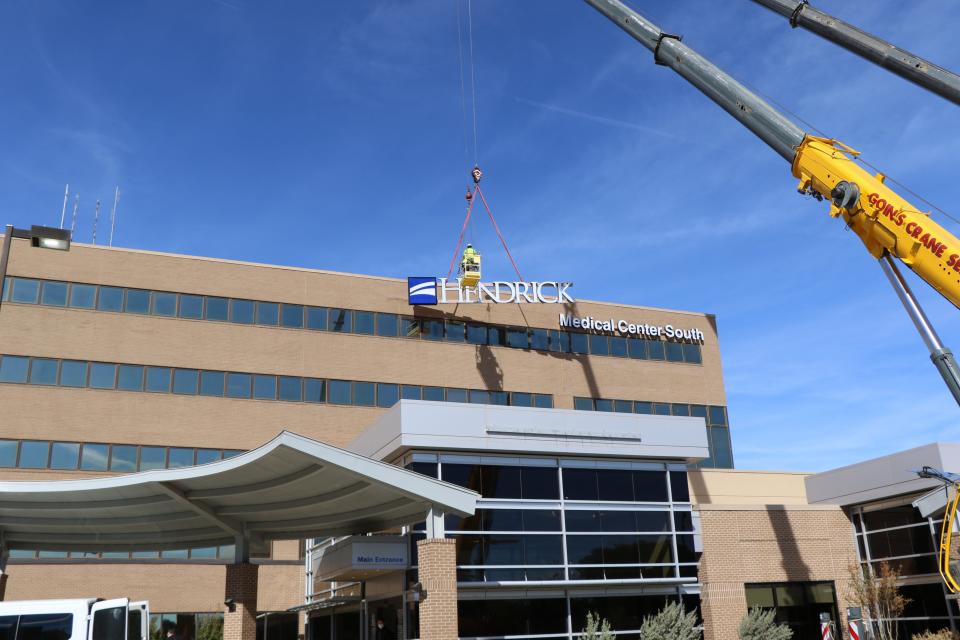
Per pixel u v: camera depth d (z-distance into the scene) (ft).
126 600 64.49
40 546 94.99
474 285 159.12
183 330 139.85
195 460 134.72
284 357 144.66
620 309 173.37
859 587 95.20
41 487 76.74
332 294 151.12
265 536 94.02
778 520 99.76
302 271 150.41
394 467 69.36
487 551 83.66
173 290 141.08
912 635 96.12
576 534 87.97
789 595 97.76
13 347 129.59
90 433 130.31
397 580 83.66
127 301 137.90
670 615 85.05
